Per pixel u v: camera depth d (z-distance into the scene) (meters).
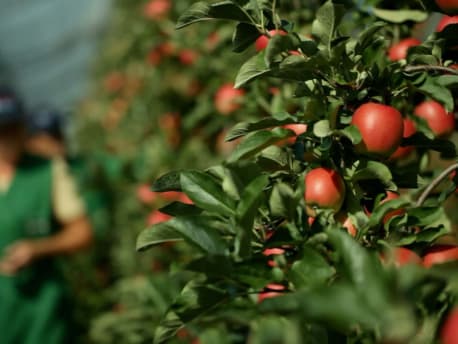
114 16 10.13
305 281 1.21
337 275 1.21
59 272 3.55
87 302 5.27
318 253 1.22
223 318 1.45
